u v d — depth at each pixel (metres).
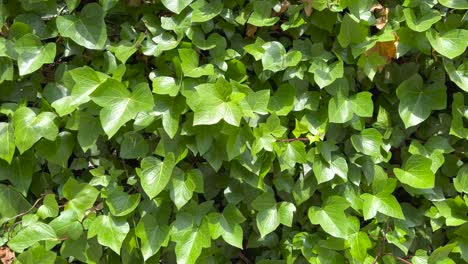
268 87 0.75
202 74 0.68
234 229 0.72
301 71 0.73
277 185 0.74
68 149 0.72
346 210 0.77
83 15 0.71
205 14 0.71
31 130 0.68
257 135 0.69
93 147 0.74
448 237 0.79
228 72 0.74
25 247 0.67
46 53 0.69
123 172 0.74
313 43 0.75
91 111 0.69
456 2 0.72
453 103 0.75
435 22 0.72
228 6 0.75
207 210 0.73
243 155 0.71
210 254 0.74
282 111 0.73
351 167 0.76
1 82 0.70
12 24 0.71
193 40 0.72
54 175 0.74
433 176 0.72
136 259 0.74
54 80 0.75
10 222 0.71
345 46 0.73
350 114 0.72
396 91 0.75
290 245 0.76
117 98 0.67
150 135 0.74
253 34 0.76
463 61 0.76
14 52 0.70
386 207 0.72
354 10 0.70
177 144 0.70
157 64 0.73
